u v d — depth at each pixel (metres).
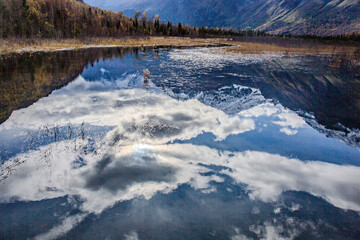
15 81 10.36
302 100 8.94
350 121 6.92
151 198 3.37
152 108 7.28
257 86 10.73
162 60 19.05
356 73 14.74
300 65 17.95
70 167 4.06
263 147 5.07
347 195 3.61
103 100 8.00
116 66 15.58
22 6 39.00
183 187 3.64
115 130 5.57
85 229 2.79
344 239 2.77
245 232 2.82
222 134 5.63
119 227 2.84
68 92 8.99
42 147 4.70
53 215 3.00
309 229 2.90
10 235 2.67
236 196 3.48
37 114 6.52
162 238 2.69
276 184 3.82
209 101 8.32
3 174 3.79
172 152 4.68
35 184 3.60
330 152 5.02
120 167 4.11
